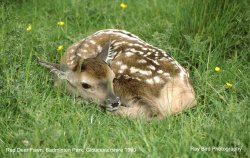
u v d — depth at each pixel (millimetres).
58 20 18156
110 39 14867
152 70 13289
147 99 13234
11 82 13586
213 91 13961
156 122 12836
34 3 19016
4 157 11586
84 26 17812
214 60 15305
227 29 15914
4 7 18078
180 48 16156
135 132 12289
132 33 17031
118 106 13203
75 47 15125
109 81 13438
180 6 17516
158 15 18172
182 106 13109
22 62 14867
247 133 11789
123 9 18453
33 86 13844
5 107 13109
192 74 15078
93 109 13391
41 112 12617
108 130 12594
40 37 16547
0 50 15039
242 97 13945
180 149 11531
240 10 16109
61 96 14180
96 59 13828
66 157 11383
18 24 16984
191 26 16297
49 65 13797
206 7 16109
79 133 12172
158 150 11625
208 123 12562
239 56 15703
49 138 11773
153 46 14680
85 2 18891
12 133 12289
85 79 13516
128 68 13555
